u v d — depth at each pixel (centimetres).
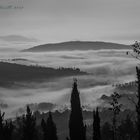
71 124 3828
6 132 3681
